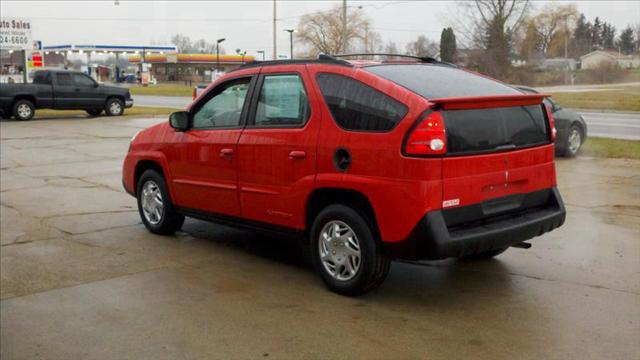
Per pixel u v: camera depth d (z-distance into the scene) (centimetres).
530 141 503
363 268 472
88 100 2564
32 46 3338
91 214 816
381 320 446
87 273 569
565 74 4850
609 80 4388
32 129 2077
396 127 445
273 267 579
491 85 523
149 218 709
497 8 5391
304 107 517
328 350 399
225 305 483
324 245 504
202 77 9238
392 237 448
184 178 642
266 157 541
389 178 447
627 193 882
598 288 504
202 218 636
